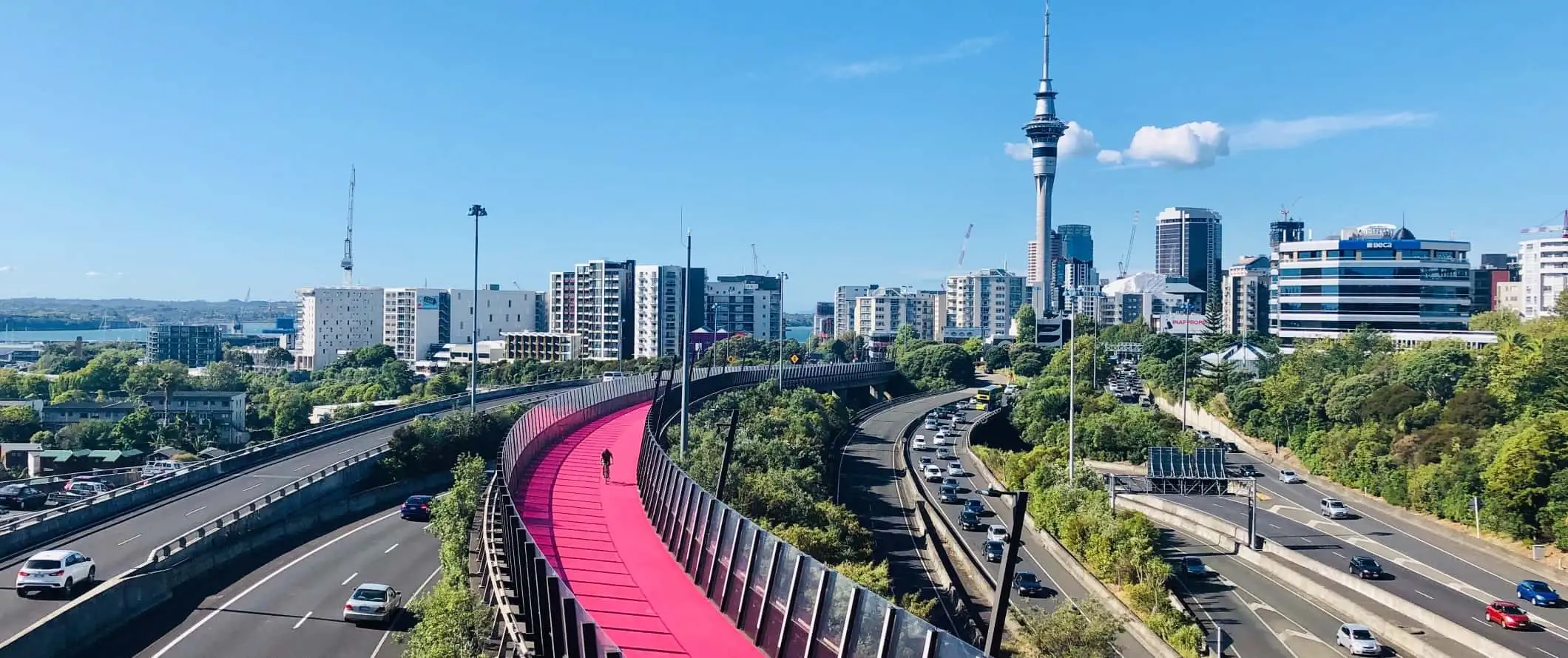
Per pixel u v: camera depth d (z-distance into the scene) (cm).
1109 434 15725
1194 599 8662
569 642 3472
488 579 5612
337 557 8531
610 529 6209
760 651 4069
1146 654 7175
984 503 11894
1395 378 15088
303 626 6681
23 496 9838
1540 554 9562
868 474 13262
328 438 13388
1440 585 8956
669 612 4575
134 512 9012
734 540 4628
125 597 6681
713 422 12381
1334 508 11656
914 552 9475
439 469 12006
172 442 17062
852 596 3553
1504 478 10131
